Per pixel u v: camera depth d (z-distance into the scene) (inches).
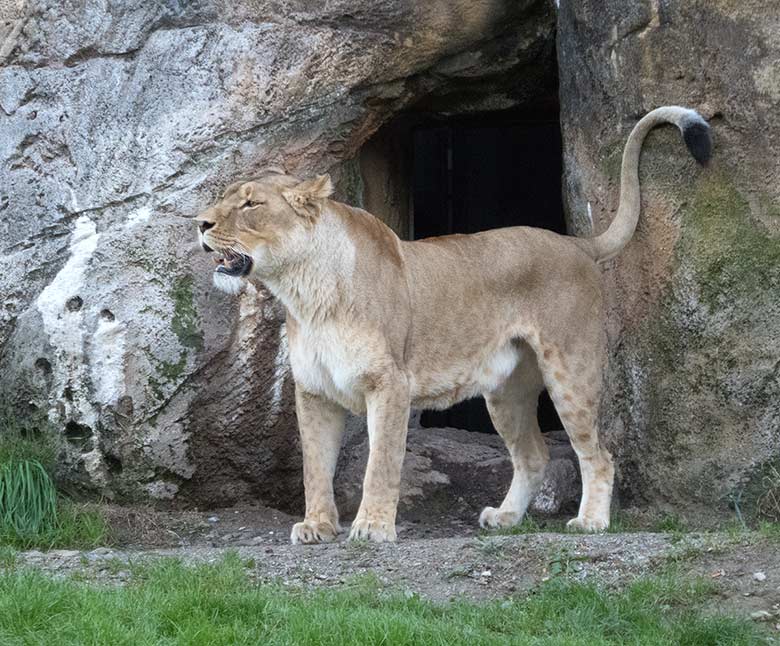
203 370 614.5
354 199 690.2
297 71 629.3
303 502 661.9
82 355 606.5
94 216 623.8
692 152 573.0
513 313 585.6
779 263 566.9
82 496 611.5
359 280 535.8
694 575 444.8
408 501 664.4
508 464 693.9
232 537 594.2
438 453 702.5
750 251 572.7
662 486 597.3
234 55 620.1
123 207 621.3
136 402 607.2
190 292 611.2
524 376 608.1
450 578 459.2
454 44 661.3
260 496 649.6
